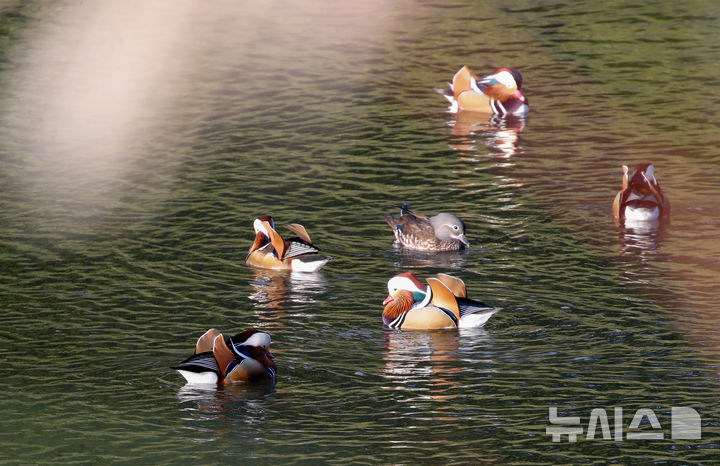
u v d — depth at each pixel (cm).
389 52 3775
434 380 1420
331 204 2270
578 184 2370
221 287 1800
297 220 2172
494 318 1641
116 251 1991
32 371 1462
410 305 1609
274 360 1495
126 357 1509
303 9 4541
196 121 2981
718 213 2138
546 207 2220
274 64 3644
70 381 1428
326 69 3562
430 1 4616
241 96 3250
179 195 2342
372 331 1600
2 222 2167
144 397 1375
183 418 1312
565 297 1722
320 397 1371
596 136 2741
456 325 1600
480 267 1881
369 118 2984
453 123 2923
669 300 1692
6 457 1212
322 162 2581
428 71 3509
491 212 2198
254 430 1280
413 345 1541
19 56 3766
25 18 4384
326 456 1212
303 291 1778
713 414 1307
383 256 1959
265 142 2764
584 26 4066
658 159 2528
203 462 1200
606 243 1988
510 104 2975
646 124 2827
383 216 2192
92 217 2200
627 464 1193
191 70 3578
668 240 1992
